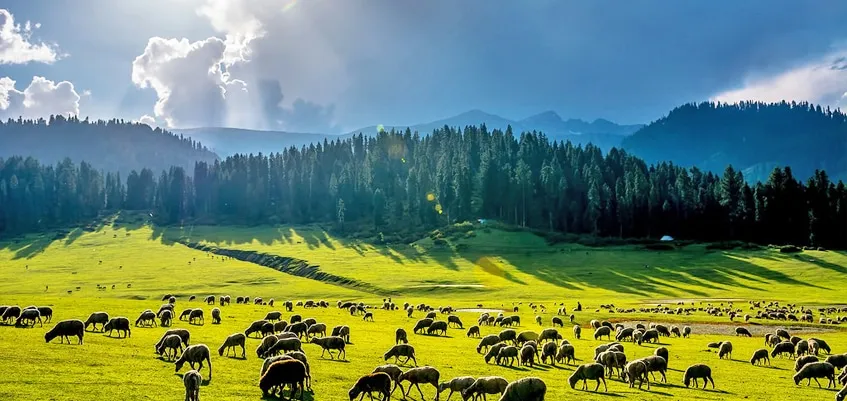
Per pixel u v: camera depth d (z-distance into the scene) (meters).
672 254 168.12
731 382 37.44
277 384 28.12
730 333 69.12
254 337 49.03
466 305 100.69
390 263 165.00
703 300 107.94
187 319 61.28
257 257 188.00
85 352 36.03
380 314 78.88
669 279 136.88
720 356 48.59
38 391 26.23
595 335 60.84
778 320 80.06
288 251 193.00
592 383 35.94
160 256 191.75
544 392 29.25
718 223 192.00
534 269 152.38
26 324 48.41
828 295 112.31
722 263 152.12
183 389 28.33
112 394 26.58
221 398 27.08
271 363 29.55
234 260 182.50
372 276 142.50
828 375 36.91
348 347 46.47
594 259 164.00
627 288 126.62
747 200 191.12
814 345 49.81
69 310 62.56
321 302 89.75
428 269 153.62
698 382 37.34
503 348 41.50
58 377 28.88
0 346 36.09
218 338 46.84
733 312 83.56
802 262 147.00
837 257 149.38
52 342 39.16
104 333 46.00
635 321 78.69
